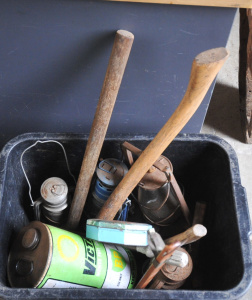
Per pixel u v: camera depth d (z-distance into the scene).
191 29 1.02
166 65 1.12
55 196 1.13
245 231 1.00
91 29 1.03
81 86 1.20
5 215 1.06
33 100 1.25
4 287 0.89
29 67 1.14
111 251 1.06
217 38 1.05
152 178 1.11
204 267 1.19
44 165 1.25
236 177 1.08
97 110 0.99
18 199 1.19
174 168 1.29
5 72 1.15
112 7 0.97
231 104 1.77
